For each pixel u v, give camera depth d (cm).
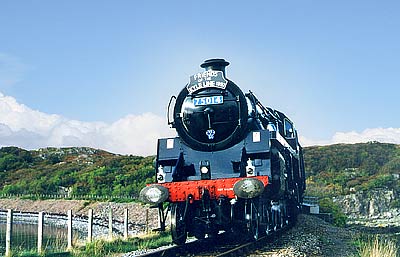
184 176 1296
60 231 3484
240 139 1277
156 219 3897
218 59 1355
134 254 1338
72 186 6769
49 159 9562
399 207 6000
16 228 3869
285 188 1469
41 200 6288
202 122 1284
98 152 10669
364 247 1362
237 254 1116
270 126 1511
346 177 7106
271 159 1272
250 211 1209
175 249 1204
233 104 1277
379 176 6831
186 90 1325
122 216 4534
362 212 5919
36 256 1360
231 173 1257
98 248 1455
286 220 1794
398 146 8650
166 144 1330
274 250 1222
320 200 3419
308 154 8494
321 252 1327
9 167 8925
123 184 6269
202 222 1244
